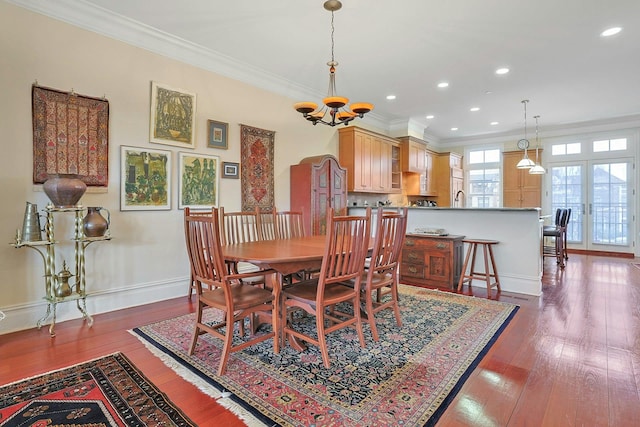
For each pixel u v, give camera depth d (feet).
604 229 22.86
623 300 11.46
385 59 12.89
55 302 8.46
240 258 7.00
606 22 10.19
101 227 9.11
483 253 13.64
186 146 12.01
